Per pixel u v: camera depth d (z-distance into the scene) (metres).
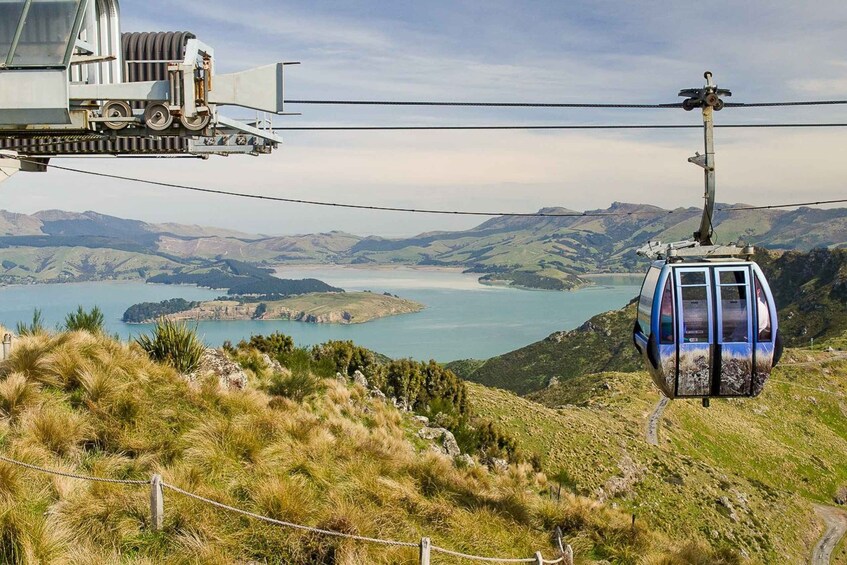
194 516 10.06
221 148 13.78
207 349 20.73
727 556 18.66
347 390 24.55
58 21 11.32
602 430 68.12
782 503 76.00
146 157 14.38
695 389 13.25
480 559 10.79
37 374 13.84
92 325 19.14
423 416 28.23
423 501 13.64
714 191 13.38
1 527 8.63
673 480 58.00
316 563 9.91
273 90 11.41
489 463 26.17
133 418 13.02
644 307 14.13
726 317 13.01
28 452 10.78
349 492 12.79
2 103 11.29
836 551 66.19
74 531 9.27
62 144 14.11
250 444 13.29
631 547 15.58
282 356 27.12
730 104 13.19
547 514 16.16
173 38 15.82
